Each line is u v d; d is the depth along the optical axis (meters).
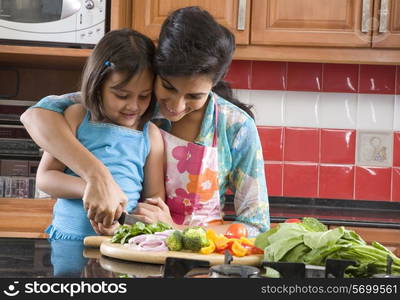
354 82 2.88
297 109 2.89
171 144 1.53
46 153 1.39
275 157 2.89
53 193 1.33
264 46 2.60
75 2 2.58
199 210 1.54
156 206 1.38
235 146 1.54
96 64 1.27
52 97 1.43
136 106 1.30
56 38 2.59
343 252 0.98
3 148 2.71
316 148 2.88
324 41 2.56
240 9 2.57
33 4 2.58
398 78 2.86
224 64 1.29
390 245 2.27
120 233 1.14
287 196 2.88
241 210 1.56
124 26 2.65
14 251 1.11
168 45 1.23
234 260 1.04
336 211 2.64
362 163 2.87
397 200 2.85
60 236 1.35
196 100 1.31
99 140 1.37
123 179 1.36
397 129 2.87
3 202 2.48
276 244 1.01
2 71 3.01
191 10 1.29
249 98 2.90
